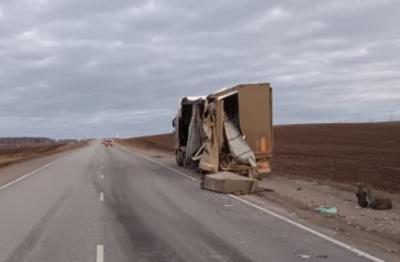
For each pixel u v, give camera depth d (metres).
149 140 144.50
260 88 28.00
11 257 10.38
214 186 23.02
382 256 10.47
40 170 37.62
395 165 33.38
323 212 16.62
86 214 16.23
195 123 34.06
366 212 16.58
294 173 30.86
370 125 103.56
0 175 33.84
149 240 12.06
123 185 25.97
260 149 27.97
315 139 76.06
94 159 53.75
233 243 11.67
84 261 10.02
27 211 16.92
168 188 24.47
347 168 32.16
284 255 10.46
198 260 10.06
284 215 16.00
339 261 10.00
